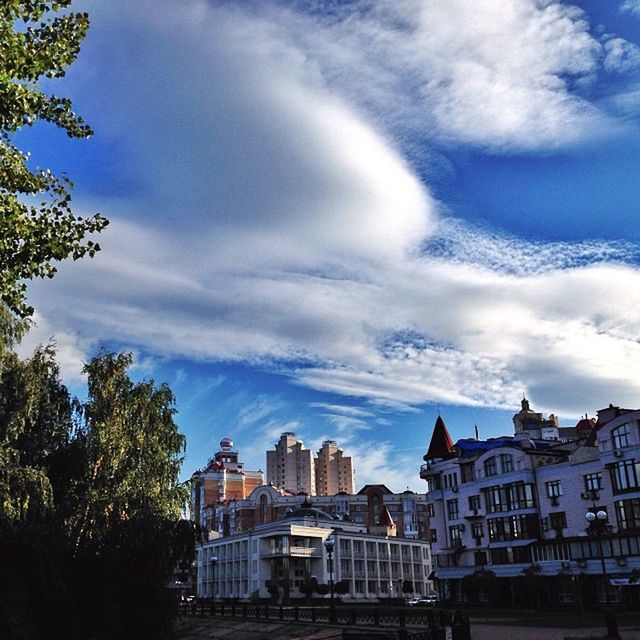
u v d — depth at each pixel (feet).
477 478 223.92
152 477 111.24
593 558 175.42
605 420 199.21
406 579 367.86
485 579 199.93
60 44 46.26
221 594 353.10
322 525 347.97
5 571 85.76
